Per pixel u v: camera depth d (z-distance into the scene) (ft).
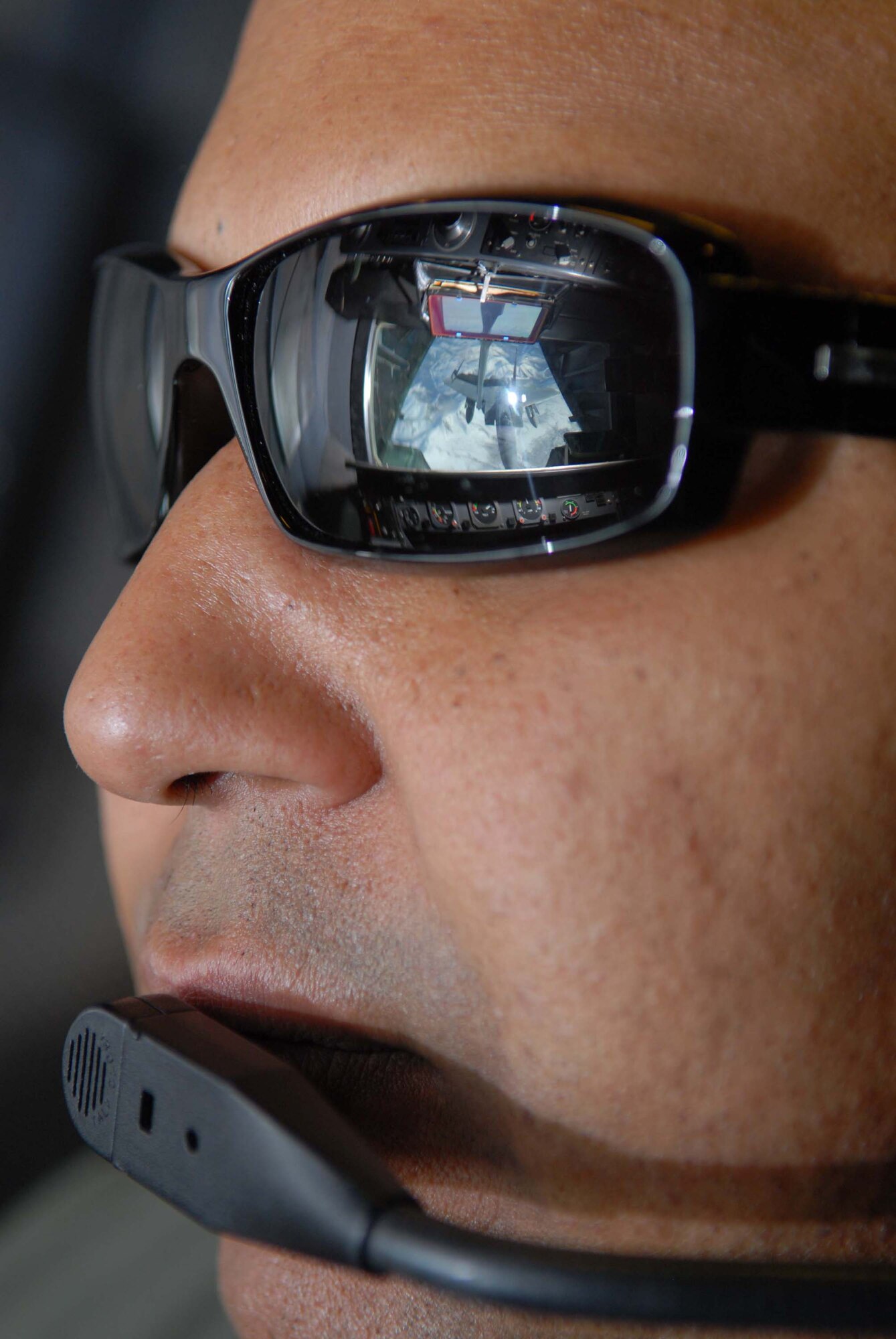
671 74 1.49
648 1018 1.36
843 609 1.36
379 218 1.53
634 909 1.36
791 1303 1.08
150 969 1.78
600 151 1.48
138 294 2.23
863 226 1.44
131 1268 2.91
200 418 2.01
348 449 1.58
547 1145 1.43
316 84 1.74
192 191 2.04
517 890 1.39
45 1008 4.67
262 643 1.61
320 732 1.55
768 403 1.36
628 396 1.39
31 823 4.82
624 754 1.36
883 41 1.50
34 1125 4.49
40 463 4.88
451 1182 1.51
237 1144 1.34
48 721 4.93
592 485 1.41
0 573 4.79
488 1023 1.46
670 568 1.39
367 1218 1.21
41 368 4.81
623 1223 1.41
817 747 1.35
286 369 1.65
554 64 1.54
